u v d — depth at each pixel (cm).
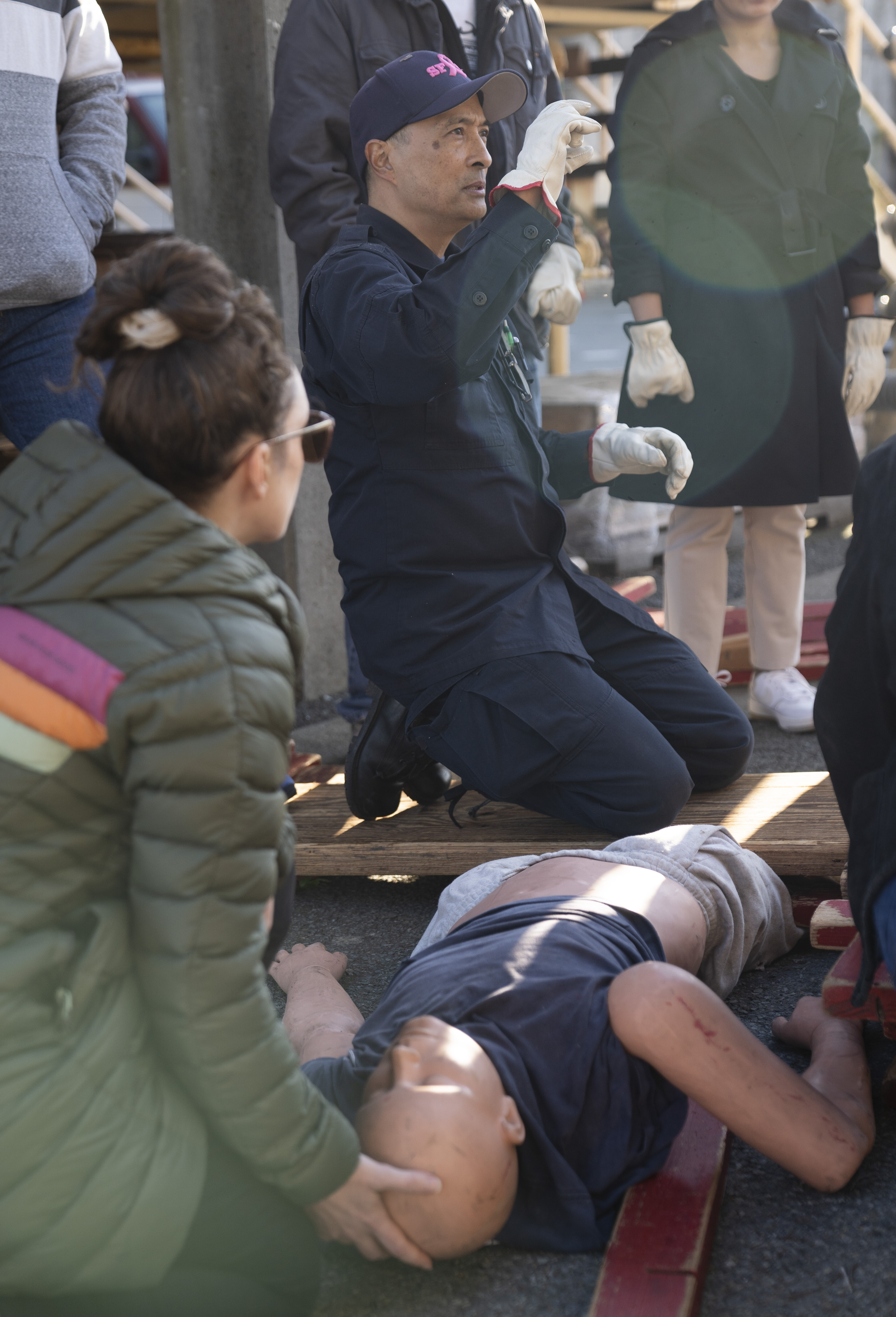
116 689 119
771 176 328
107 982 124
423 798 296
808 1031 194
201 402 126
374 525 257
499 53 336
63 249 268
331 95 328
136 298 126
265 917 139
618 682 282
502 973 167
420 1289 152
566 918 180
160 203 898
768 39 335
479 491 256
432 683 257
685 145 327
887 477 163
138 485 124
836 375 338
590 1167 159
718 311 330
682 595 360
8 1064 119
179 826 119
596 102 912
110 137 290
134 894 121
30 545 125
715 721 278
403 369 229
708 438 335
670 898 199
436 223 255
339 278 242
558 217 222
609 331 1564
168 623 121
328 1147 129
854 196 348
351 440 257
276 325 134
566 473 283
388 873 268
